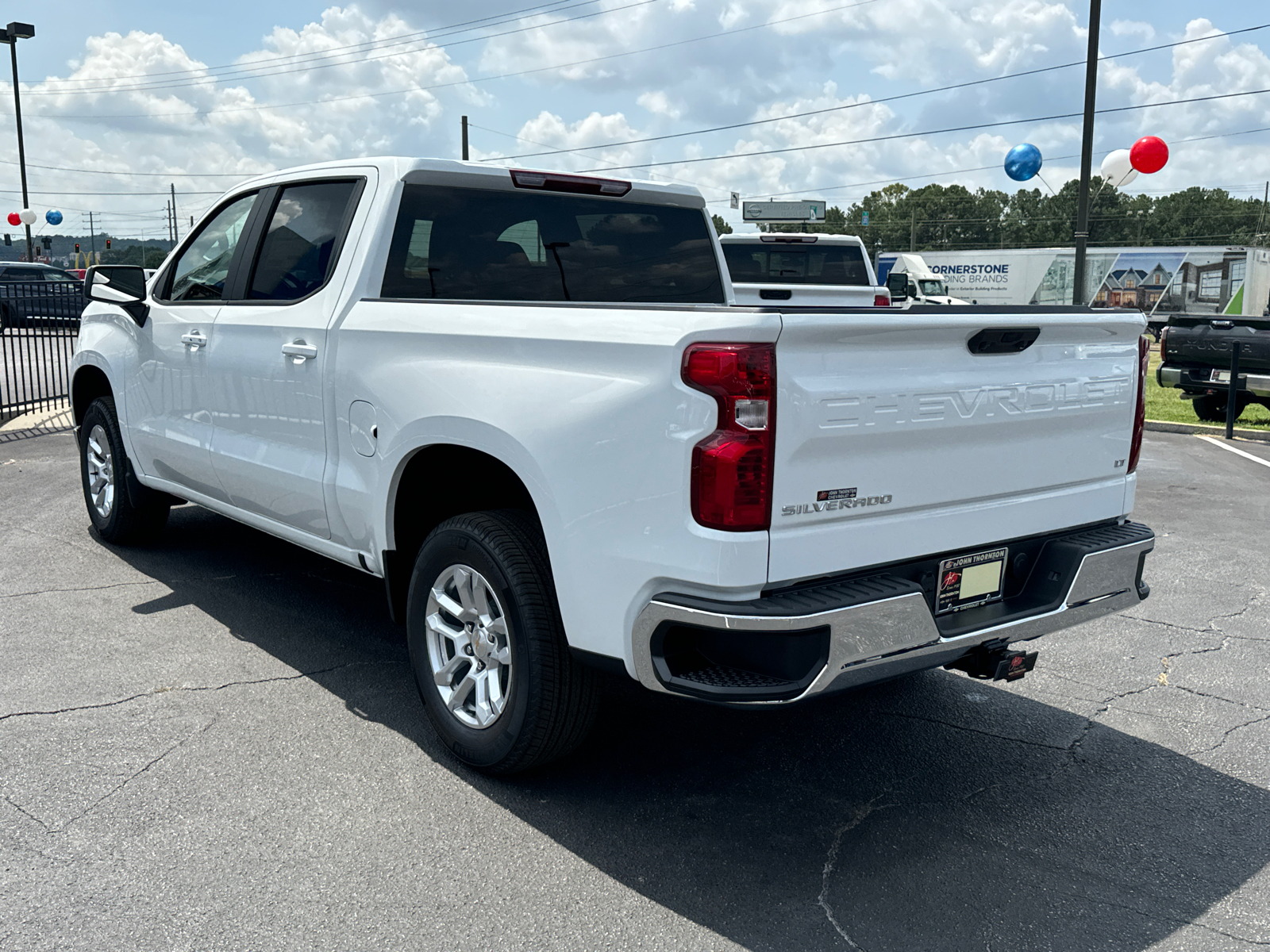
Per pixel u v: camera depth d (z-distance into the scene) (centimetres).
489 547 330
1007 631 319
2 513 707
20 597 528
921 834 326
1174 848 321
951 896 292
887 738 399
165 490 547
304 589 552
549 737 330
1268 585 614
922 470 301
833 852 314
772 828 327
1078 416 343
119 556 604
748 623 266
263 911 275
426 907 280
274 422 436
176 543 637
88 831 312
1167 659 489
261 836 312
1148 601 581
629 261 468
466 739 352
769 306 283
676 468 273
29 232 3247
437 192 409
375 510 380
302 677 436
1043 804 347
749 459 265
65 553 607
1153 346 2512
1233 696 445
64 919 269
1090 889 297
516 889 289
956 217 12950
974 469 314
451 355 343
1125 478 370
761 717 416
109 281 534
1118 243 12081
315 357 404
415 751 371
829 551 283
